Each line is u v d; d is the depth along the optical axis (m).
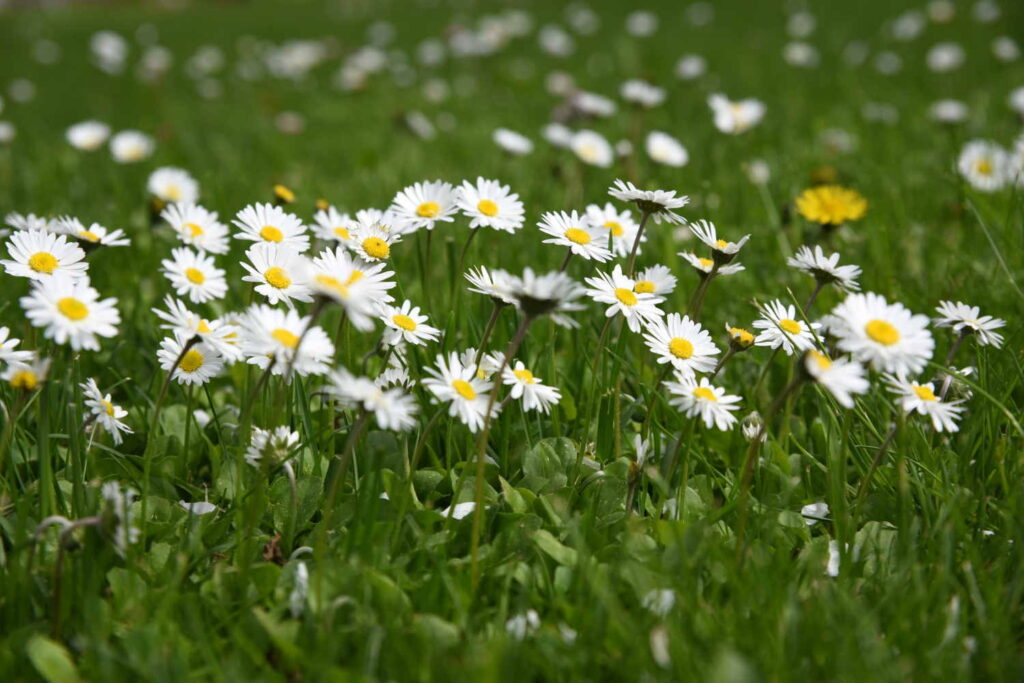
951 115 1.20
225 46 3.19
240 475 0.65
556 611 0.63
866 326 0.63
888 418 0.71
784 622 0.62
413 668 0.60
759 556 0.64
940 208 0.96
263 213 0.69
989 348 0.74
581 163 1.07
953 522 0.65
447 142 1.47
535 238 0.88
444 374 0.64
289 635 0.62
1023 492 0.67
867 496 0.68
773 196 1.00
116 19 4.19
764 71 2.10
